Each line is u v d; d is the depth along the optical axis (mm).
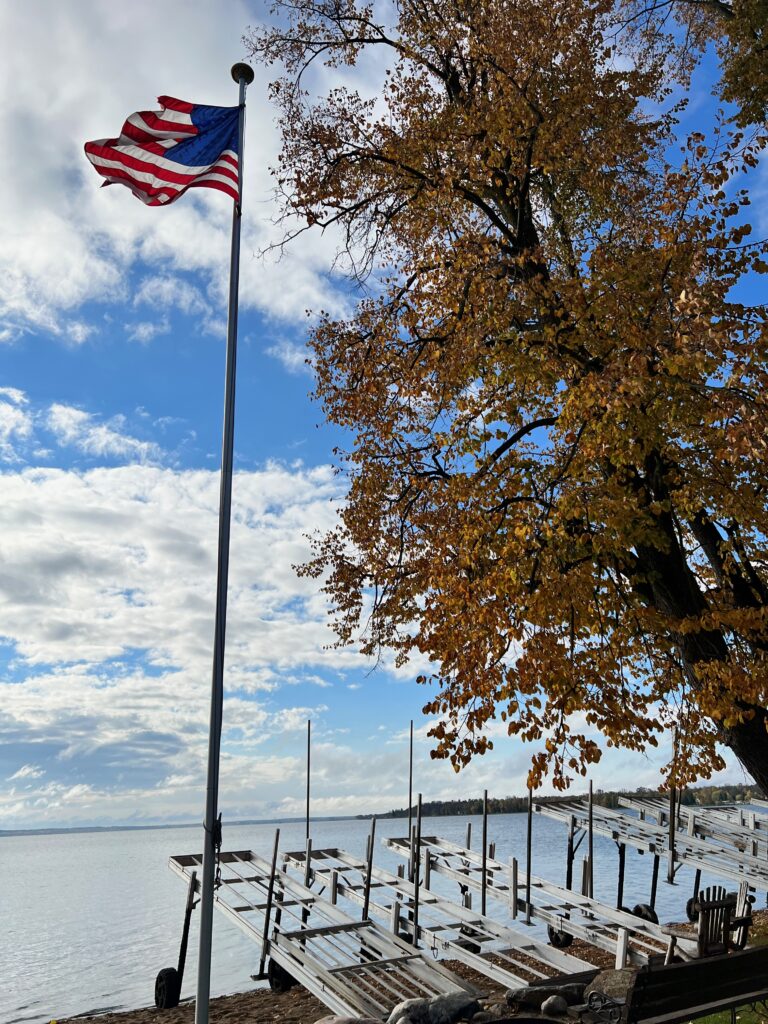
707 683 10570
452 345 12883
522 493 12266
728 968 8055
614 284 11102
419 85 14758
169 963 25828
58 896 58031
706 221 10492
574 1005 10078
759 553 12805
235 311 12188
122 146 12539
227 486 11445
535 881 19328
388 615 15914
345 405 15461
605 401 9820
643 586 12266
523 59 12852
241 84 13203
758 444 8805
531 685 10008
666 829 23969
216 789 10312
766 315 9992
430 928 15930
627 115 14375
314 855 22422
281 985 16406
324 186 14789
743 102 14078
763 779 11273
